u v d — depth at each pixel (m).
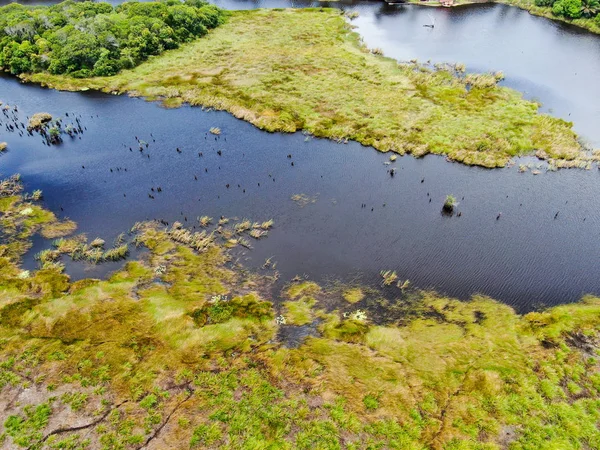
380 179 54.00
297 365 32.47
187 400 29.81
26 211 48.81
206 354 33.12
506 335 34.88
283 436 27.84
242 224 46.41
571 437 27.59
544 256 43.00
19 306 36.91
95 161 58.12
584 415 28.77
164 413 28.98
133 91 75.12
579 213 48.44
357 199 50.72
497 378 31.23
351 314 37.06
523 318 36.56
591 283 40.12
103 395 30.00
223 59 85.69
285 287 39.78
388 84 74.19
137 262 42.31
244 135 63.19
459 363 32.56
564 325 35.59
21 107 71.81
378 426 28.42
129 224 47.38
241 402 29.72
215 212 48.94
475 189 52.16
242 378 31.36
